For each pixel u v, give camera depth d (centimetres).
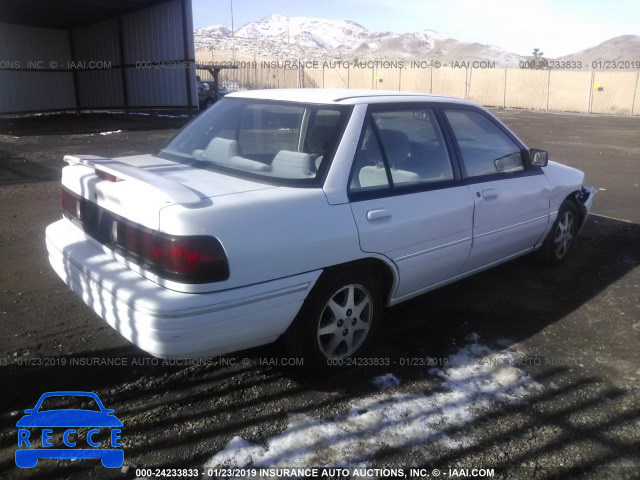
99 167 321
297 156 328
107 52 2517
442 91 3666
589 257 581
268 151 360
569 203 534
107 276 294
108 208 312
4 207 734
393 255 351
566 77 3123
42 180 930
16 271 498
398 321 423
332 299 332
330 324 334
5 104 2391
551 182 495
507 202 439
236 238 278
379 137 356
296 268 300
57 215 697
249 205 288
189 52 2250
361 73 3972
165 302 265
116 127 1948
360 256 330
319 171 325
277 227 292
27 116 2398
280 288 294
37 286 465
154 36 2309
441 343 390
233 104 411
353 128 341
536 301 465
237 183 319
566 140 1675
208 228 271
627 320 432
